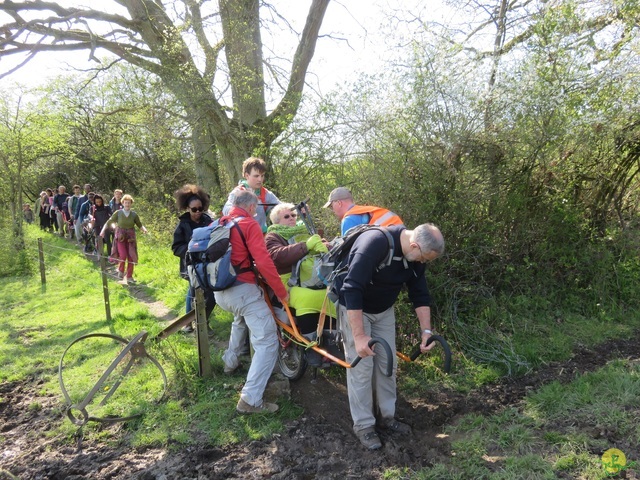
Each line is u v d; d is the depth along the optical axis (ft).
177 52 29.96
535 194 18.65
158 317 22.09
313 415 12.77
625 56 17.74
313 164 21.99
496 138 17.15
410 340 15.90
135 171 62.80
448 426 12.07
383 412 11.85
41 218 63.82
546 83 17.03
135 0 32.07
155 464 11.10
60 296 27.66
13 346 19.29
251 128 29.78
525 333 16.65
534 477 9.67
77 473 11.00
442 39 17.65
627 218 20.59
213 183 36.09
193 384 14.20
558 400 12.37
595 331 16.92
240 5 29.99
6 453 12.04
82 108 52.49
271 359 12.69
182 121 33.88
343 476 10.33
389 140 17.88
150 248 38.37
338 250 11.03
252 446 11.48
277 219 14.17
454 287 17.16
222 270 12.37
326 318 12.85
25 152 46.57
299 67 31.37
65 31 31.19
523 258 18.57
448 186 17.30
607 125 17.67
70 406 12.50
